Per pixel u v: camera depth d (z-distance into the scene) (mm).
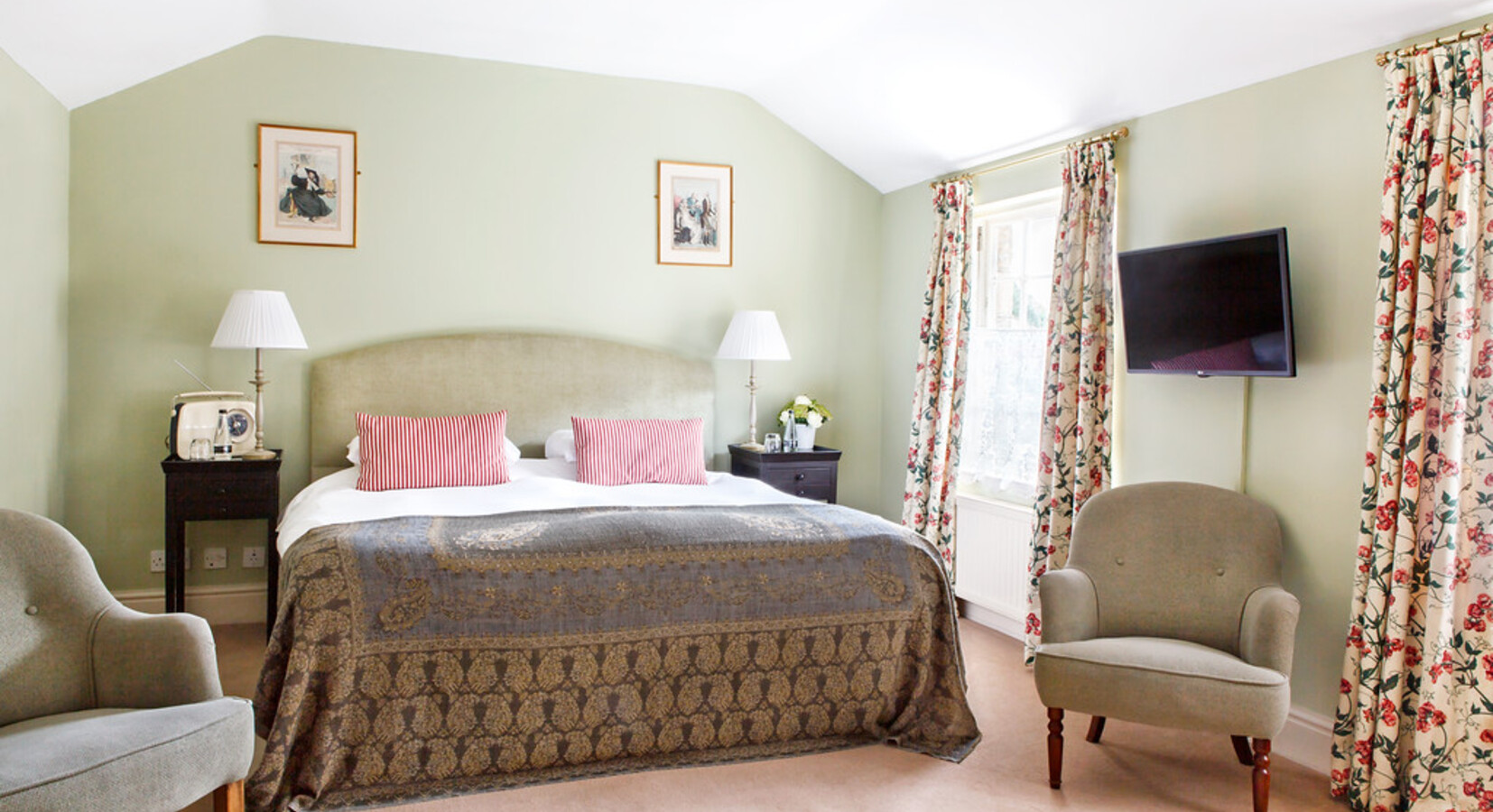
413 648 2707
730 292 5277
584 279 4988
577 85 4930
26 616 2314
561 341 4883
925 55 4020
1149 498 3270
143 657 2305
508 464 4473
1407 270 2662
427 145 4695
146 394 4340
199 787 2062
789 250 5387
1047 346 3986
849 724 3143
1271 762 3080
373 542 2869
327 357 4551
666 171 5113
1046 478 3959
